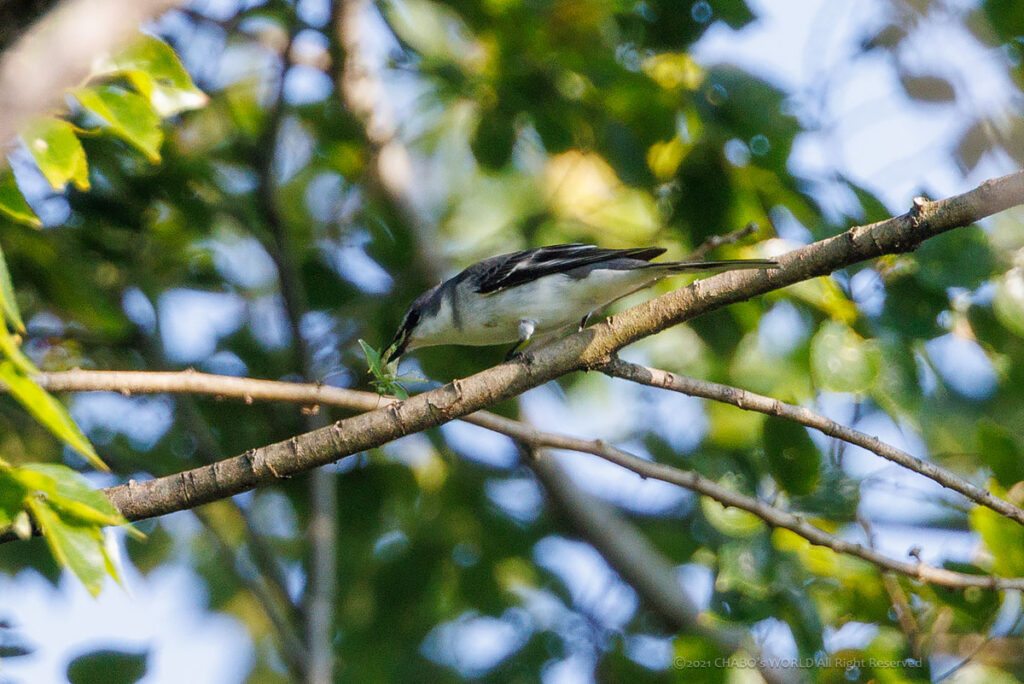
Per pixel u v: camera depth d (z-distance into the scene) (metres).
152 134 6.65
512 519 15.09
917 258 10.01
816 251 7.25
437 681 13.73
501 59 12.31
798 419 7.50
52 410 4.68
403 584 14.28
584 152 12.84
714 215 12.02
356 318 13.97
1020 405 12.30
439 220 16.66
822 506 10.58
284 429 13.58
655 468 8.09
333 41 13.66
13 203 6.48
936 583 8.24
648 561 13.78
